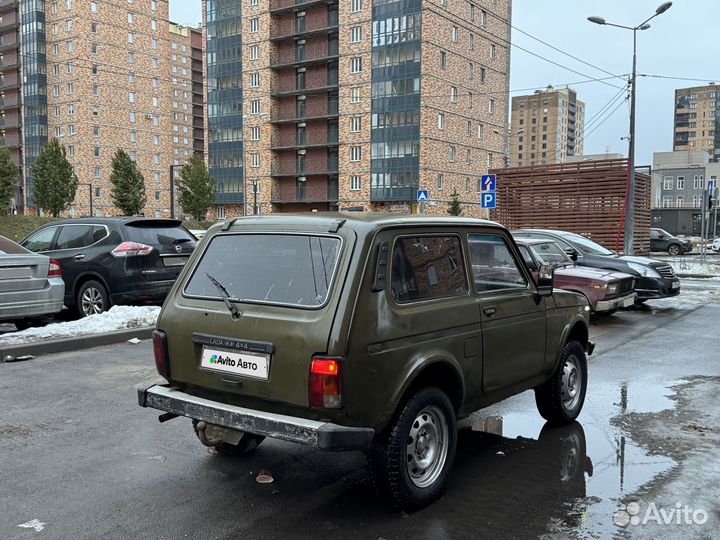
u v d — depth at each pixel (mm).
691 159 116312
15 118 87250
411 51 56531
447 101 58688
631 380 7199
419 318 3771
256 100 68625
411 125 57219
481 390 4371
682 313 13031
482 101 63031
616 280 11203
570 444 5035
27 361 7531
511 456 4762
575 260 13039
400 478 3656
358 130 60844
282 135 68250
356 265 3490
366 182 60719
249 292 3795
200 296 3979
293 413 3498
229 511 3764
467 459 4699
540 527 3596
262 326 3568
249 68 68688
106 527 3543
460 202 61031
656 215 62531
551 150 146875
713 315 12734
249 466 4488
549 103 146500
